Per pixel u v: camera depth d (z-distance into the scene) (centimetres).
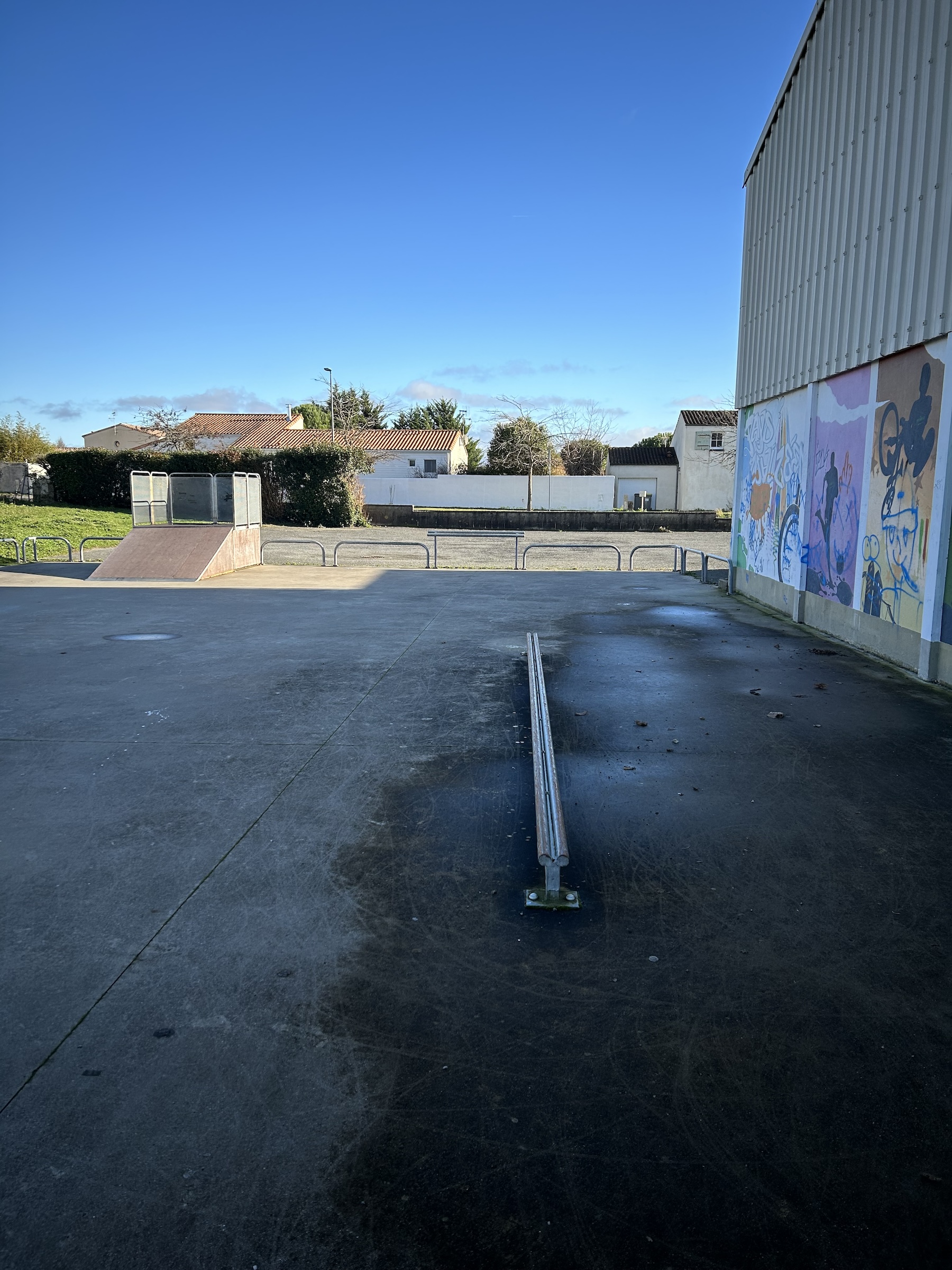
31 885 374
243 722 639
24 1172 216
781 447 1241
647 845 419
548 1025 278
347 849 414
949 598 745
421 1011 285
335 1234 200
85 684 764
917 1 796
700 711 674
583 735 606
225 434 6166
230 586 1542
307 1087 248
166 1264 191
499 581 1659
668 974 307
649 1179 216
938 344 758
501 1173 218
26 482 3900
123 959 315
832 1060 260
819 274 1065
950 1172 219
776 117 1244
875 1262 194
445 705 692
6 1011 282
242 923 342
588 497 5244
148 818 452
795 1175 218
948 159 734
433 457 6044
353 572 1839
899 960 317
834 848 415
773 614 1219
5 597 1384
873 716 655
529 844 421
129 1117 235
